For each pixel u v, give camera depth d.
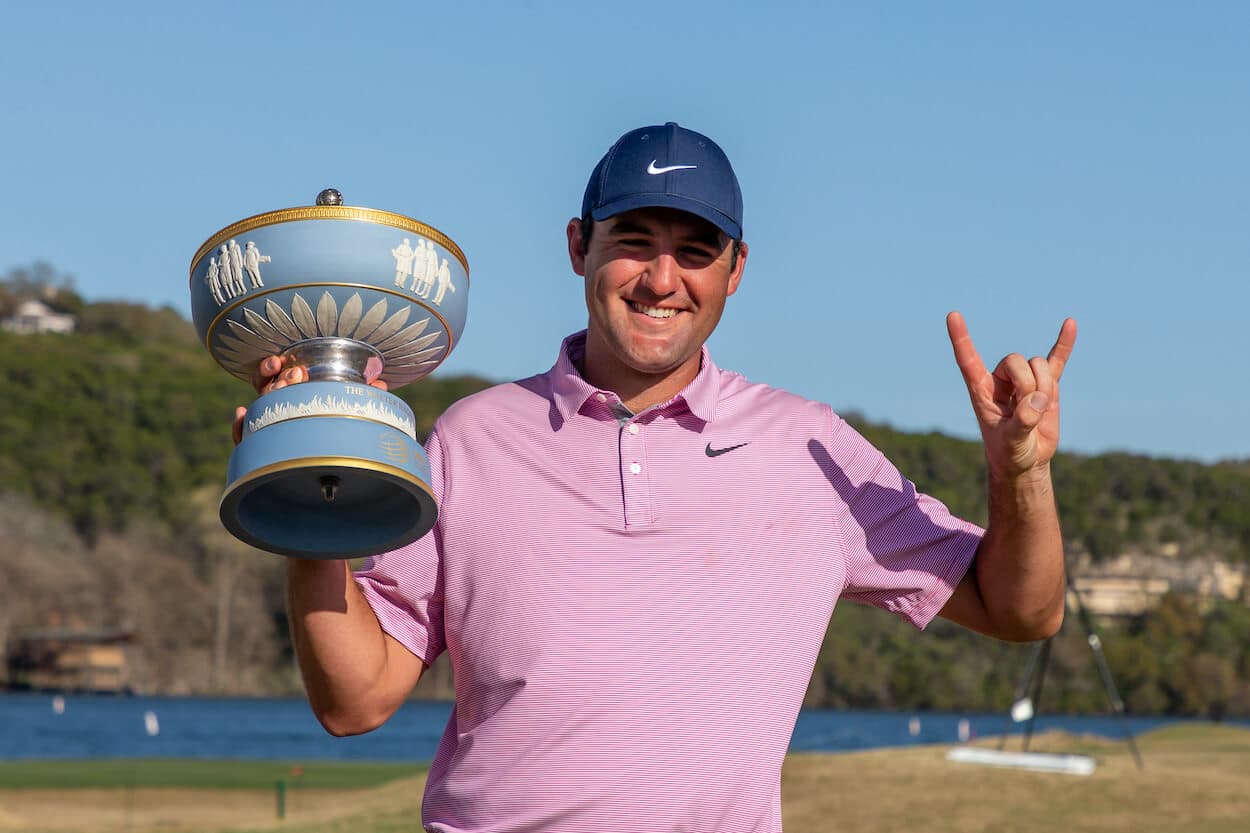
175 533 126.31
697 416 2.86
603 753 2.66
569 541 2.76
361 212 2.71
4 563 115.88
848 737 72.00
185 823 18.50
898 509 3.00
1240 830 14.15
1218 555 122.38
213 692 118.62
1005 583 2.97
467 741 2.77
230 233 2.72
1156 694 112.69
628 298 2.85
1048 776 16.83
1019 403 2.73
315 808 20.48
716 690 2.71
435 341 2.88
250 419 2.63
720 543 2.79
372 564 2.85
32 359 145.75
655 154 2.84
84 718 79.12
